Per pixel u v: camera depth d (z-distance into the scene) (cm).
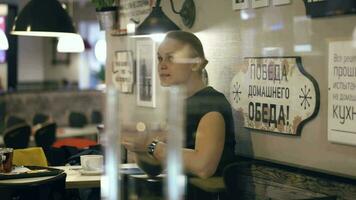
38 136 529
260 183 242
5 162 276
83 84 873
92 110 671
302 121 227
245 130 249
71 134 606
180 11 287
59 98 728
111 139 200
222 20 263
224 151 235
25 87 838
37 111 724
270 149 242
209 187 222
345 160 208
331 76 213
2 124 635
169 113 208
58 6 376
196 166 212
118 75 338
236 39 256
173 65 243
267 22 243
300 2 226
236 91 250
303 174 226
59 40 437
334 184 212
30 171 278
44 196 261
